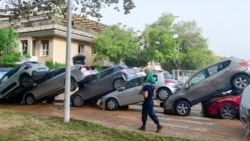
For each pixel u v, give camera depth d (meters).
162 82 16.09
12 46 30.12
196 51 44.56
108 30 39.28
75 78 16.09
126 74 16.03
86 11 10.24
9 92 17.62
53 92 17.08
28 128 8.38
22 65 17.55
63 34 36.38
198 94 13.40
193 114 14.12
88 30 40.69
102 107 15.67
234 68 12.98
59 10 10.27
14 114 10.88
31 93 17.62
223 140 8.72
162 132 9.60
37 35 36.44
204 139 8.66
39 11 9.97
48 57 36.62
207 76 13.48
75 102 16.77
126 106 15.96
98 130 8.56
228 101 12.57
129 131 8.70
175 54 40.38
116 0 10.01
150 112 9.70
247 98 9.27
